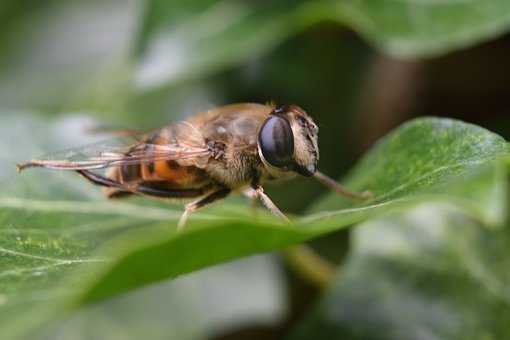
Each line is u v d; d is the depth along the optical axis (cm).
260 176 13
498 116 15
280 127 12
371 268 13
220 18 14
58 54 16
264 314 14
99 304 14
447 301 12
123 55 16
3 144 13
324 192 14
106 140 13
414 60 15
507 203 12
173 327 13
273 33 13
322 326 13
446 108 15
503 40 15
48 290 10
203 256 10
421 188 11
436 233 13
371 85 15
